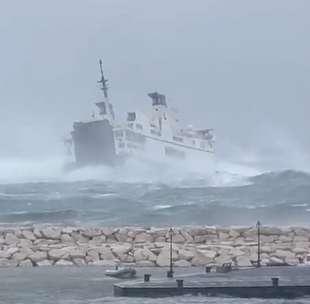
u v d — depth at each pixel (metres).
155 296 105.00
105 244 177.00
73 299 103.50
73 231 186.00
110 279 129.62
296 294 103.69
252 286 104.12
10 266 158.62
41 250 169.88
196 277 114.00
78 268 152.62
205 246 171.38
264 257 159.62
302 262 156.00
